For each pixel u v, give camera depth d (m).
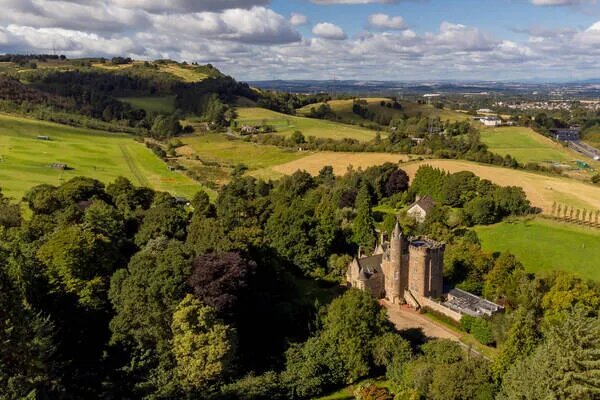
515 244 128.50
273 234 121.44
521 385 57.44
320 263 121.31
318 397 72.69
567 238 129.75
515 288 99.62
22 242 86.06
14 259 66.94
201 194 141.50
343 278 117.00
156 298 71.38
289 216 120.44
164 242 87.50
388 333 79.81
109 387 63.75
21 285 62.88
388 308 104.25
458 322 95.38
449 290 107.44
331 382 74.31
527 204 148.62
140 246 95.50
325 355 75.94
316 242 120.75
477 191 157.00
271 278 96.38
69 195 119.94
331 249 127.38
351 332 77.44
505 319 86.38
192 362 65.94
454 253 114.44
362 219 133.12
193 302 69.75
